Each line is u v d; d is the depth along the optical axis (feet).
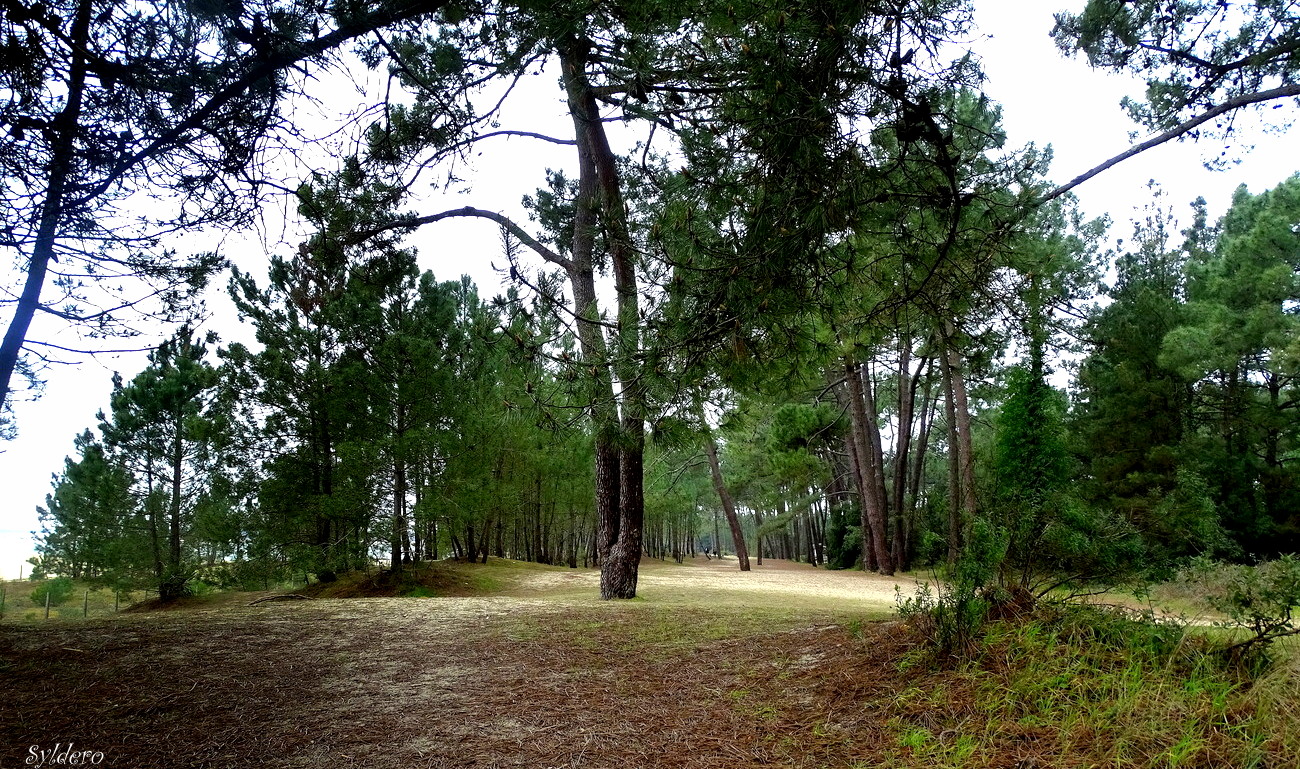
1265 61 21.22
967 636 11.79
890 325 15.61
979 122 19.25
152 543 63.67
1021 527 13.07
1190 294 61.21
